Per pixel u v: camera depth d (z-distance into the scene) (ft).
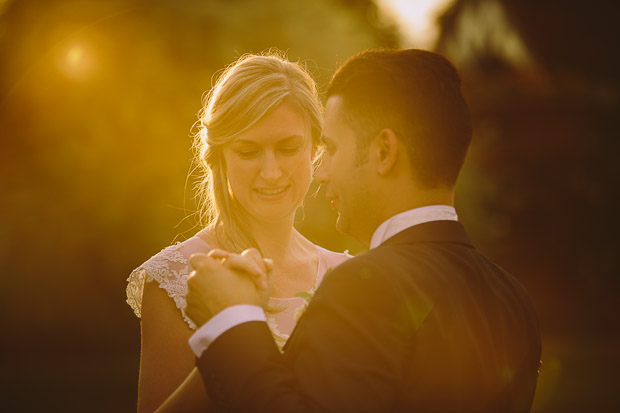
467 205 57.16
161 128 37.50
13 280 41.22
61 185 39.37
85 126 37.86
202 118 7.71
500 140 66.44
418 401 4.20
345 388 4.03
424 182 4.73
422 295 4.32
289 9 37.86
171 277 6.59
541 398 34.14
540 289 62.85
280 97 6.66
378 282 4.28
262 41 37.09
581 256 63.00
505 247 62.23
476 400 4.40
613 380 38.47
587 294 62.59
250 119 6.63
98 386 36.11
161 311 6.48
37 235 40.06
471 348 4.41
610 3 70.13
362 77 4.76
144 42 37.45
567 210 63.98
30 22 39.75
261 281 4.65
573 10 70.28
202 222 8.00
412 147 4.67
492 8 69.92
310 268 7.66
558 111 66.44
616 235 63.31
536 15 70.18
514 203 63.21
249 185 6.84
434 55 4.86
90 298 42.83
